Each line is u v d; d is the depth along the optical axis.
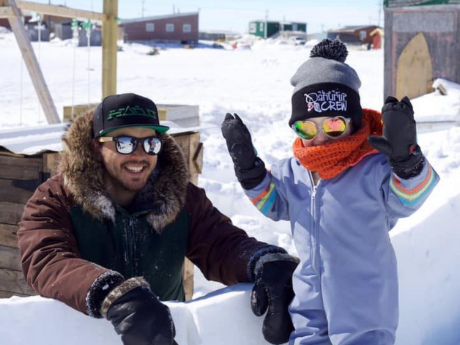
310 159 2.12
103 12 6.25
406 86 9.98
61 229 2.21
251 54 35.22
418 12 9.75
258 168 2.23
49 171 2.96
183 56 33.28
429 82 9.79
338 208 2.09
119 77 19.11
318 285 2.11
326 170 2.10
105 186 2.32
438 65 9.70
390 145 1.84
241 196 5.83
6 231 3.06
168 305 1.99
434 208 3.45
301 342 2.11
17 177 3.01
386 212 2.11
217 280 2.48
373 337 2.04
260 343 2.17
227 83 18.03
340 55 2.24
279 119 10.59
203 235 2.52
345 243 2.08
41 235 2.14
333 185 2.11
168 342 1.78
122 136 2.26
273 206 2.30
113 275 1.88
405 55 9.94
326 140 2.16
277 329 2.13
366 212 2.07
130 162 2.28
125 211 2.34
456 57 9.54
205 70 23.02
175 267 2.50
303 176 2.21
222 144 8.29
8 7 5.30
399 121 1.80
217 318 2.05
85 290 1.83
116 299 1.80
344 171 2.11
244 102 13.21
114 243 2.34
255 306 2.12
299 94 2.18
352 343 2.03
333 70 2.15
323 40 2.26
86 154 2.26
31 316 1.81
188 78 19.23
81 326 1.87
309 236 2.15
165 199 2.39
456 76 9.56
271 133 9.56
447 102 8.79
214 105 10.88
